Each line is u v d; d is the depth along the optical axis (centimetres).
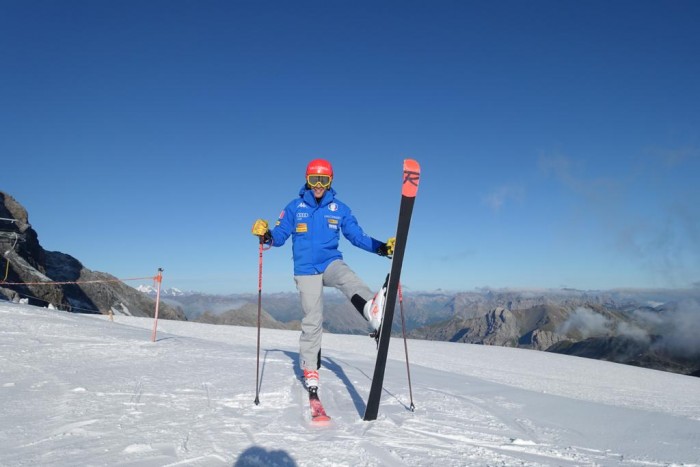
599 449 333
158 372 561
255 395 445
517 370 1722
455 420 391
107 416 366
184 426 341
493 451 312
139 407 397
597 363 2148
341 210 447
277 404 420
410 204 365
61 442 303
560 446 335
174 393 450
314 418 365
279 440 314
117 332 1008
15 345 750
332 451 295
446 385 593
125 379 516
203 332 2039
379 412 407
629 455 321
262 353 750
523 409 461
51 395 439
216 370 575
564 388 1388
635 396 1351
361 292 403
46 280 4275
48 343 784
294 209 447
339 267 427
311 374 415
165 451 287
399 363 895
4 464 261
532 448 325
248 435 323
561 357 2256
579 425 407
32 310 1324
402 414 402
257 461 273
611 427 405
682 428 411
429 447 313
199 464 266
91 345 779
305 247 437
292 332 2272
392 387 521
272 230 442
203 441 307
